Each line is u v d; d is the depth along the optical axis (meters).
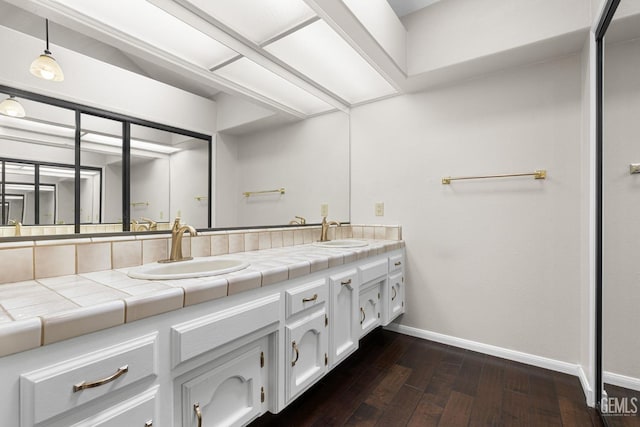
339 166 2.58
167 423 0.86
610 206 1.47
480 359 1.99
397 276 2.26
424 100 2.32
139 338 0.79
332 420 1.42
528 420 1.41
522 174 1.93
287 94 2.16
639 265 1.37
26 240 1.02
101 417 0.72
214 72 1.70
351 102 2.60
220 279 1.00
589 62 1.60
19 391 0.61
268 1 1.44
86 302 0.74
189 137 1.57
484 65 1.96
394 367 1.90
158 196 1.42
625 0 1.25
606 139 1.49
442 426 1.37
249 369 1.13
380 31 1.78
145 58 1.39
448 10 1.98
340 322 1.64
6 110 0.99
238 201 1.80
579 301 1.78
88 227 1.18
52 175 1.09
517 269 1.96
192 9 1.41
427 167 2.30
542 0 1.68
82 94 1.18
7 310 0.68
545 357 1.88
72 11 1.15
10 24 1.00
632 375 1.38
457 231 2.18
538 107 1.90
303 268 1.33
